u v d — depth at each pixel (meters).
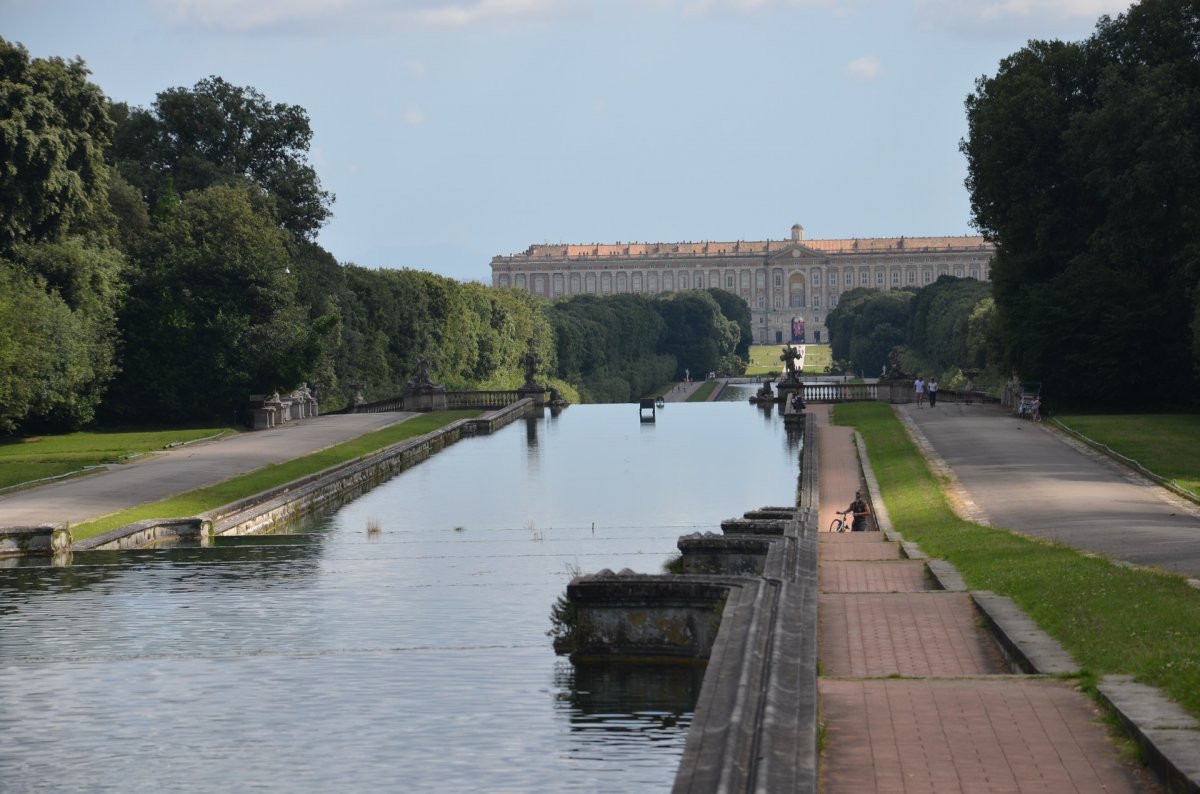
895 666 27.31
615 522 66.75
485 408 157.00
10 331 96.94
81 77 117.19
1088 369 114.69
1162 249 113.81
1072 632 27.28
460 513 71.44
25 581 47.72
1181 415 106.25
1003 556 41.31
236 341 126.00
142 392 125.50
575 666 31.47
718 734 18.22
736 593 29.70
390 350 183.00
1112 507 57.31
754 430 123.94
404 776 24.11
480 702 28.91
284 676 31.89
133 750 25.97
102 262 117.31
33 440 111.25
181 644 36.06
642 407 141.12
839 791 18.11
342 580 48.12
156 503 69.50
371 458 94.38
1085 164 112.88
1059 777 18.48
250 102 162.12
